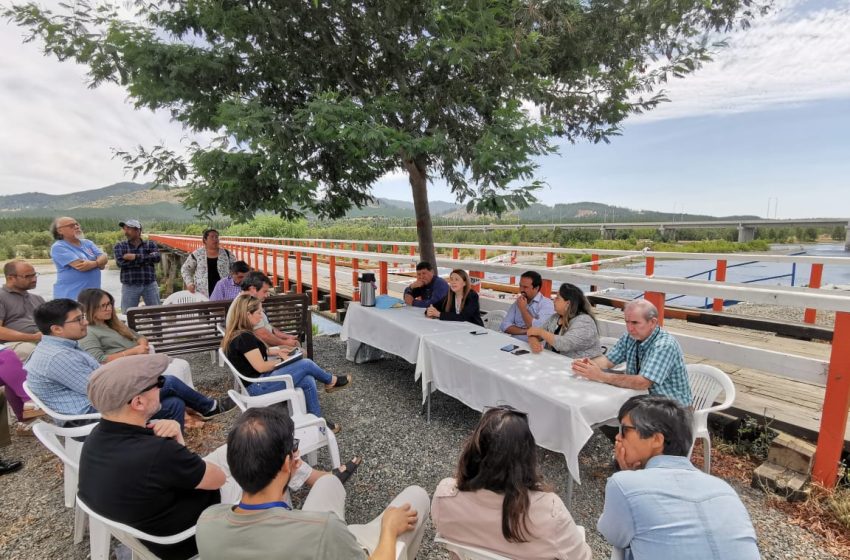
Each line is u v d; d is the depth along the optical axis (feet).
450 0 11.20
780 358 9.28
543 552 4.52
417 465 10.05
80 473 5.25
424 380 11.98
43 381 8.62
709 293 10.07
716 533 3.81
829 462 8.34
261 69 12.94
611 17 12.68
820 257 17.90
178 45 11.69
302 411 10.39
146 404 5.33
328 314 27.66
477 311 14.75
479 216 13.23
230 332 11.19
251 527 3.90
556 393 8.19
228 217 12.85
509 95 13.34
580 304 11.35
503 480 4.56
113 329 11.64
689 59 13.20
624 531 4.21
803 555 7.07
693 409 8.45
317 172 14.92
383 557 4.62
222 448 7.61
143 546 5.32
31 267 12.97
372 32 12.46
